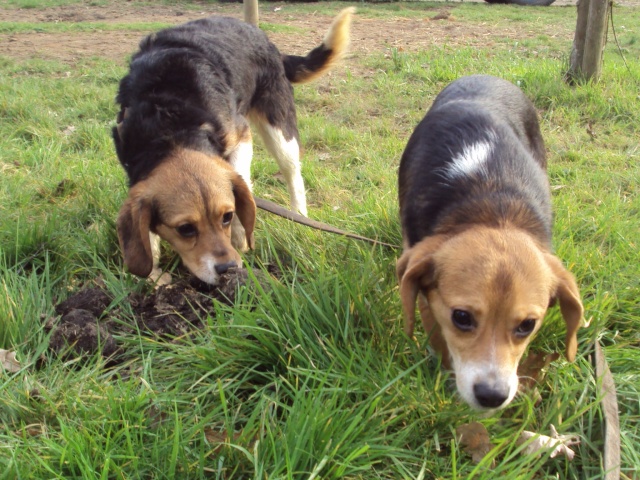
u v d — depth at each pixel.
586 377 0.66
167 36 1.06
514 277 0.54
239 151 1.00
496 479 0.53
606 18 1.62
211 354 0.69
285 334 0.70
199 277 0.81
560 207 1.00
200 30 1.09
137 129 0.91
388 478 0.57
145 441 0.59
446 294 0.56
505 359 0.54
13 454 0.53
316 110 1.62
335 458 0.56
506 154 0.70
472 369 0.54
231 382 0.66
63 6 3.29
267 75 1.15
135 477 0.54
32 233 0.92
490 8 3.37
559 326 0.70
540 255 0.58
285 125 1.17
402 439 0.59
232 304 0.77
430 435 0.61
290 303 0.73
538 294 0.55
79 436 0.55
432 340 0.65
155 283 0.86
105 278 0.88
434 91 1.72
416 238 0.70
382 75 1.85
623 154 1.30
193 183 0.81
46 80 1.77
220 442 0.57
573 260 0.81
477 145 0.70
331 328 0.71
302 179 1.18
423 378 0.65
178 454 0.55
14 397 0.63
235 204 0.87
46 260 0.86
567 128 1.45
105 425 0.58
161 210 0.81
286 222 0.98
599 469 0.58
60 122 1.49
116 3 3.41
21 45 2.20
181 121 0.91
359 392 0.62
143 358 0.70
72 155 1.29
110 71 1.87
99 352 0.70
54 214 0.97
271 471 0.55
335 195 1.17
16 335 0.72
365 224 0.97
